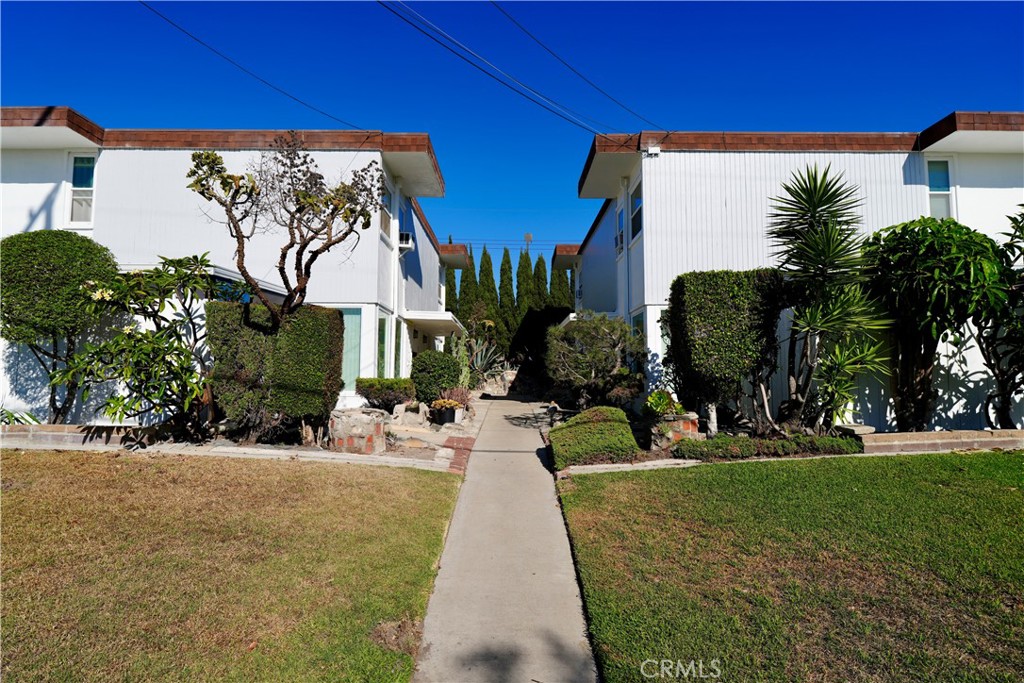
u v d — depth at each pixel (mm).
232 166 11344
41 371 8688
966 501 5168
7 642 2955
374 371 11547
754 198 11367
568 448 7574
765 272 7547
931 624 3342
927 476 5930
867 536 4523
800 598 3705
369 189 8945
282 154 8492
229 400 7441
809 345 7695
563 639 3590
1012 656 3012
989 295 6965
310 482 6035
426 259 19266
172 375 7223
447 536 5355
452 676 3180
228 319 7477
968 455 6738
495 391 21516
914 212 11242
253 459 6836
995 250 7543
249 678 2879
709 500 5613
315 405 7988
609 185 14273
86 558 3967
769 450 7176
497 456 8734
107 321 8250
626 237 13500
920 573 3914
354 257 11617
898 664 2998
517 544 5180
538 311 22594
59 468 5934
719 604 3713
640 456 7504
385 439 8484
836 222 7570
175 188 11328
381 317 12242
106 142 11328
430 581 4316
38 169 11336
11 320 7535
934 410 8641
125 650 2984
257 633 3266
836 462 6590
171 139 11352
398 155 12000
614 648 3316
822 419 7762
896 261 7605
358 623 3518
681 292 7906
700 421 8953
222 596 3615
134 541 4301
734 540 4660
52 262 7637
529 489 6926
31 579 3617
